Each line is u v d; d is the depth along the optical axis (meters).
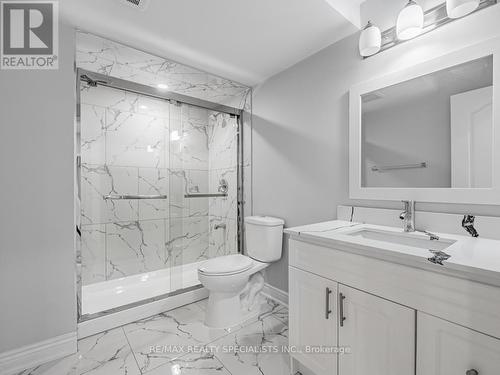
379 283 0.98
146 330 1.76
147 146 2.59
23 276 1.40
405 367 0.90
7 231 1.36
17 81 1.40
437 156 1.28
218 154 2.81
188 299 2.17
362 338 1.04
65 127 1.54
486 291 0.73
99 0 1.35
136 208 2.54
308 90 1.94
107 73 2.00
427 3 1.30
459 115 1.20
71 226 1.56
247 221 2.21
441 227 1.25
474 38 1.15
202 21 1.53
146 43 1.77
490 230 1.11
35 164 1.44
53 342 1.47
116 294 2.18
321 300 1.20
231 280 1.71
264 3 1.39
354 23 1.56
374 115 1.52
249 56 1.94
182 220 2.75
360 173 1.59
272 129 2.26
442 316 0.81
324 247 1.19
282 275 2.17
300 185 2.00
